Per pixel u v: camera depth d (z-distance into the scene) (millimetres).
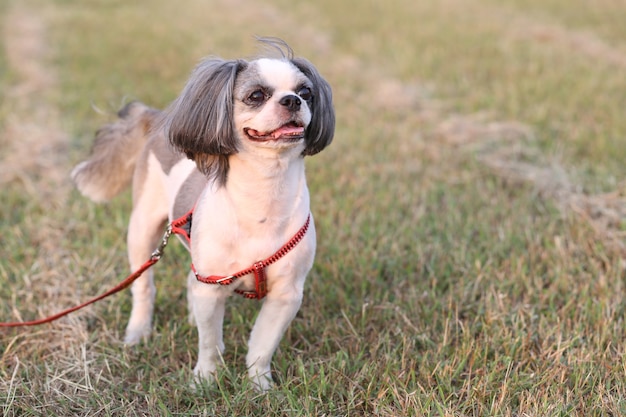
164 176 3832
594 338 3777
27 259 4809
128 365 3656
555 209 5480
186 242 3570
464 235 5117
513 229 5195
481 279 4461
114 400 3422
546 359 3635
